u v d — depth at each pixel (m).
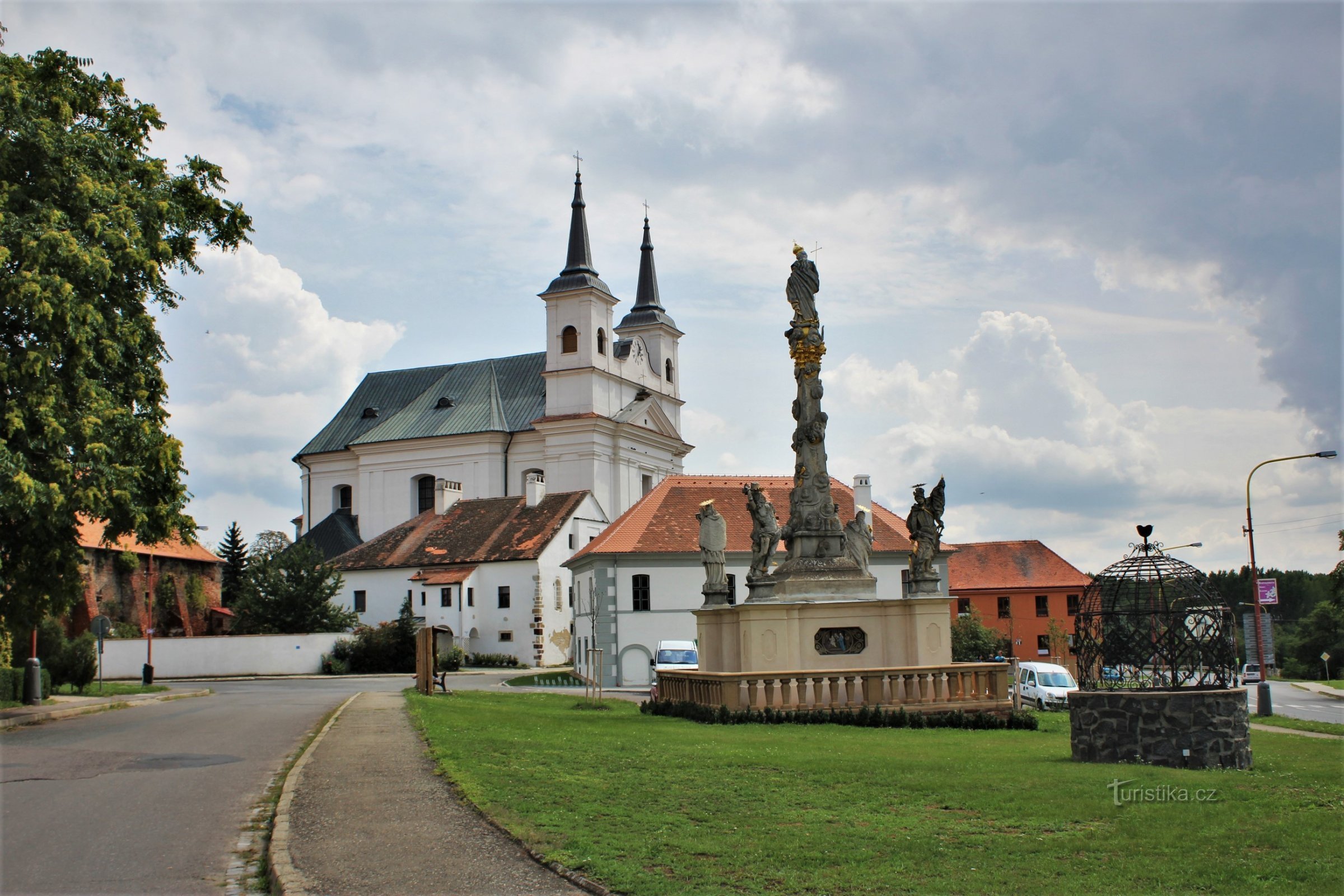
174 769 16.94
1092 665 18.50
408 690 41.00
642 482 95.88
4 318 24.84
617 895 9.55
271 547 98.44
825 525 29.45
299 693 41.28
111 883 10.34
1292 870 10.48
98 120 28.67
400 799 13.62
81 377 25.34
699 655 30.70
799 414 30.12
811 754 18.06
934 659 28.59
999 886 9.91
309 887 9.85
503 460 93.56
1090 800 13.69
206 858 11.23
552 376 92.44
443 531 80.38
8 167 25.53
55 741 20.95
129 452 26.09
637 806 13.10
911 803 13.49
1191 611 18.00
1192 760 17.03
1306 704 47.47
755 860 10.68
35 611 27.59
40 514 24.25
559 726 23.59
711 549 30.97
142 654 63.84
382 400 103.12
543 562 75.00
